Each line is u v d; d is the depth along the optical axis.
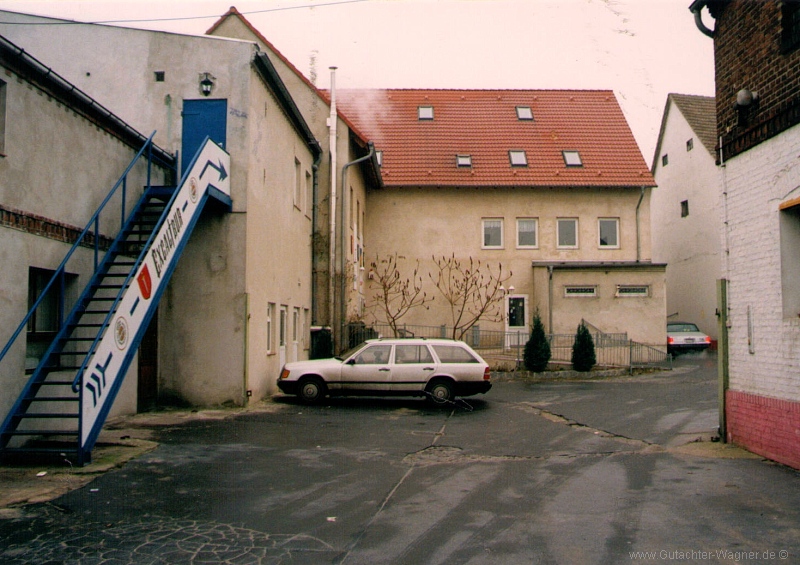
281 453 10.23
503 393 18.98
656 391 19.23
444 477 8.80
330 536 6.31
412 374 15.92
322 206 23.34
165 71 15.23
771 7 9.41
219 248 14.84
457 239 31.34
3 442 8.81
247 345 14.86
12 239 9.48
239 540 6.18
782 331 9.29
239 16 24.28
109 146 12.45
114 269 12.49
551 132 34.03
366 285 30.95
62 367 9.80
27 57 9.45
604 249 31.56
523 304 31.23
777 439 9.42
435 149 32.81
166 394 14.73
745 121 10.12
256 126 15.61
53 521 6.70
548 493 7.92
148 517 6.86
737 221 10.39
